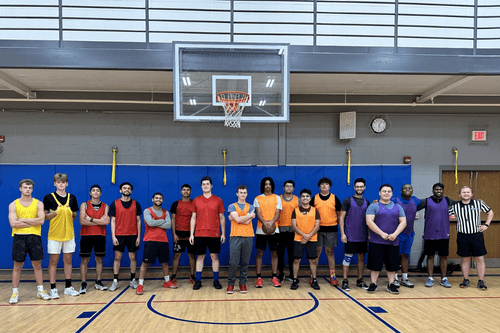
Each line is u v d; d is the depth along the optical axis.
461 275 6.28
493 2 5.80
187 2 5.59
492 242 6.96
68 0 5.47
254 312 4.34
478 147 7.04
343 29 5.63
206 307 4.53
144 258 5.19
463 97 6.95
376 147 6.98
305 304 4.64
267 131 6.89
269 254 6.69
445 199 5.62
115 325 3.94
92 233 5.29
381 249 5.11
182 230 5.65
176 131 6.78
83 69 4.94
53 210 4.98
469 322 4.04
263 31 5.60
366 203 5.41
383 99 6.93
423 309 4.46
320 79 5.85
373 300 4.82
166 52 4.98
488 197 7.06
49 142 6.60
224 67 5.09
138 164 6.72
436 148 7.00
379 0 5.66
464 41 5.72
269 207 5.35
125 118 6.71
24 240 4.76
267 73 5.11
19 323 4.00
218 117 5.05
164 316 4.21
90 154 6.66
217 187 6.74
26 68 4.85
